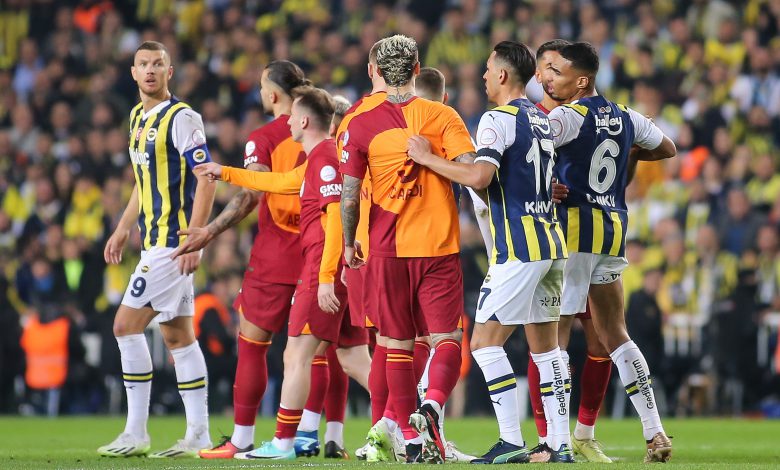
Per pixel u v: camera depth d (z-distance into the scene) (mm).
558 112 24578
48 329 54031
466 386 52156
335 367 29281
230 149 62500
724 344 51750
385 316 23516
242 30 71500
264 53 71125
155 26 76375
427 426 22469
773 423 47125
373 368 25969
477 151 23031
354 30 72875
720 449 32594
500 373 23469
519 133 23156
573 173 24734
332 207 25750
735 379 52188
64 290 57375
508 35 69375
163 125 28953
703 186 58500
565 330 25984
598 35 68562
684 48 67562
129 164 64875
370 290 23734
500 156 22922
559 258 23406
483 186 22656
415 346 26578
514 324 23359
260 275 28547
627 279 54750
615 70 66562
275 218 28578
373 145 23312
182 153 29031
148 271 28891
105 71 72188
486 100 65562
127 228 30844
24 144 70688
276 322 28547
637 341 51375
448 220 23297
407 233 23219
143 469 23031
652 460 25125
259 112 65188
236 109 68188
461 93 63625
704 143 62250
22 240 62000
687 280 54406
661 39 69250
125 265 58344
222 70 69062
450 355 22984
